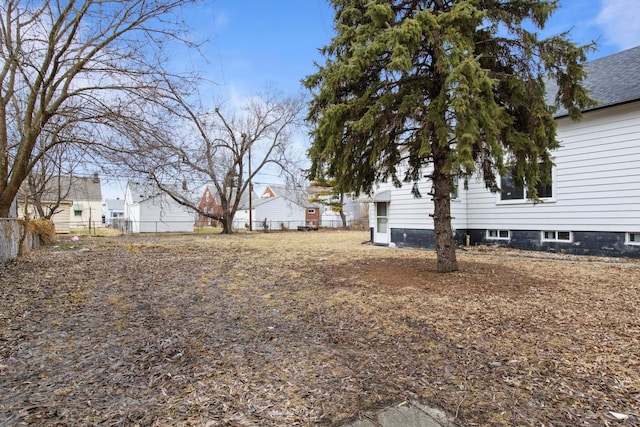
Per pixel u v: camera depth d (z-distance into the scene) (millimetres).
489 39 5473
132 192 30672
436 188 6211
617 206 8141
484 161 5562
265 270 7379
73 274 6617
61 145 8633
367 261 8375
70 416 2096
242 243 14812
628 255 7977
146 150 7949
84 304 4602
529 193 5457
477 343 3232
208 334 3570
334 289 5473
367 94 5402
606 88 8602
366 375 2660
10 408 2168
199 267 7781
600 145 8391
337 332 3621
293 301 4848
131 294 5195
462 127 4395
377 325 3795
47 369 2740
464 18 4586
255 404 2256
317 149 5848
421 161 6750
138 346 3234
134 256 9656
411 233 12055
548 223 9414
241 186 25891
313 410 2195
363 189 6797
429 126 5188
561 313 4039
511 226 10250
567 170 9016
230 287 5758
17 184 8367
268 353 3088
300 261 8680
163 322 3945
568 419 2070
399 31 4477
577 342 3205
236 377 2629
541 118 5184
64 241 15133
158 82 7520
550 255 8789
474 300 4590
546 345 3148
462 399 2311
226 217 24703
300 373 2695
